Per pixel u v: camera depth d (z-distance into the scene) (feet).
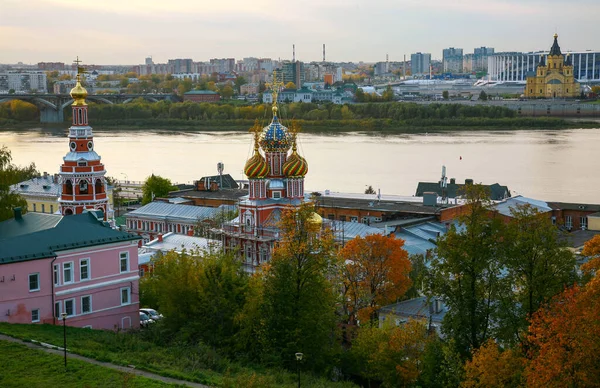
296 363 291.38
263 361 291.17
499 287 276.62
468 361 249.55
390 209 561.84
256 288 309.01
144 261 445.78
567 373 217.77
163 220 570.46
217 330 304.09
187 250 468.75
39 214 357.82
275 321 296.92
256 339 301.02
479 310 277.85
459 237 281.13
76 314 326.44
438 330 328.90
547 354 219.82
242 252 434.30
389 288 364.38
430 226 517.55
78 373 247.91
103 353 273.54
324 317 299.99
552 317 230.89
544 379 217.77
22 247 313.32
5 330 287.28
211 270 313.94
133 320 345.31
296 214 309.63
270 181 437.58
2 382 238.07
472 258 275.39
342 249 374.02
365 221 549.13
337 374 305.53
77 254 326.03
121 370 255.70
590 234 469.98
